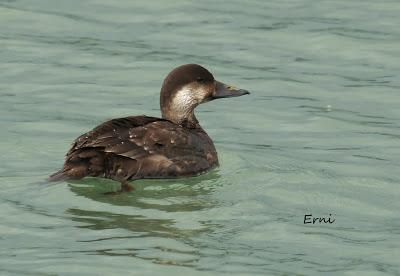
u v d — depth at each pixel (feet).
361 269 38.42
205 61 62.80
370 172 48.91
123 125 45.96
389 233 41.98
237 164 49.42
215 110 57.72
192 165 47.06
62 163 48.60
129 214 42.68
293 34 66.33
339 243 40.75
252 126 55.42
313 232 41.68
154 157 45.88
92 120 55.01
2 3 70.03
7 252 38.88
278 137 53.93
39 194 44.29
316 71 62.08
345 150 51.98
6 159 49.01
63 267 37.55
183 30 66.90
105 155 44.86
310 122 55.77
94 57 63.10
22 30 66.49
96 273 37.11
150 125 46.65
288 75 61.52
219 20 68.23
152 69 61.77
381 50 64.34
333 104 58.03
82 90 58.90
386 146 52.54
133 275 37.06
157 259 38.37
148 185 45.91
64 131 53.26
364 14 68.95
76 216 42.32
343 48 64.69
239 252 39.40
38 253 38.78
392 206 45.01
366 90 59.67
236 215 43.14
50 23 67.46
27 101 57.26
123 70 61.62
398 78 61.00
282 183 46.96
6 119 54.65
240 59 63.26
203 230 41.32
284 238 40.96
